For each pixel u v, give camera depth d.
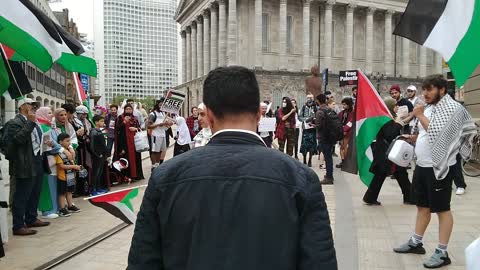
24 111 7.30
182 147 13.14
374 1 64.25
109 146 14.96
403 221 7.61
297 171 1.90
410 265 5.48
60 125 9.60
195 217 1.79
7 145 7.18
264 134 13.96
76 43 6.41
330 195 9.98
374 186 8.90
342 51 64.88
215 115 2.03
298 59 61.47
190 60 76.62
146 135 13.88
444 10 3.84
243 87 2.00
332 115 11.21
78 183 10.71
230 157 1.89
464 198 9.30
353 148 9.05
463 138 5.22
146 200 1.92
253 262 1.74
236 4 58.72
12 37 5.73
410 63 70.62
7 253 6.41
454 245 6.16
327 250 1.82
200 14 67.31
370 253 5.95
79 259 6.09
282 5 58.31
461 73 3.73
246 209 1.78
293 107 14.30
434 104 5.36
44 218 8.60
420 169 5.59
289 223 1.79
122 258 6.10
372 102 8.80
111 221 8.26
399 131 8.66
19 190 7.43
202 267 1.74
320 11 62.62
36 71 33.12
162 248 1.87
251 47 59.25
